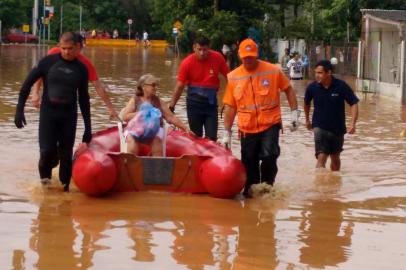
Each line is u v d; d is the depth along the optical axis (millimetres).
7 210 9344
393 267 7414
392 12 31094
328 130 12469
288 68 39344
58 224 8727
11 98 22594
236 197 10625
